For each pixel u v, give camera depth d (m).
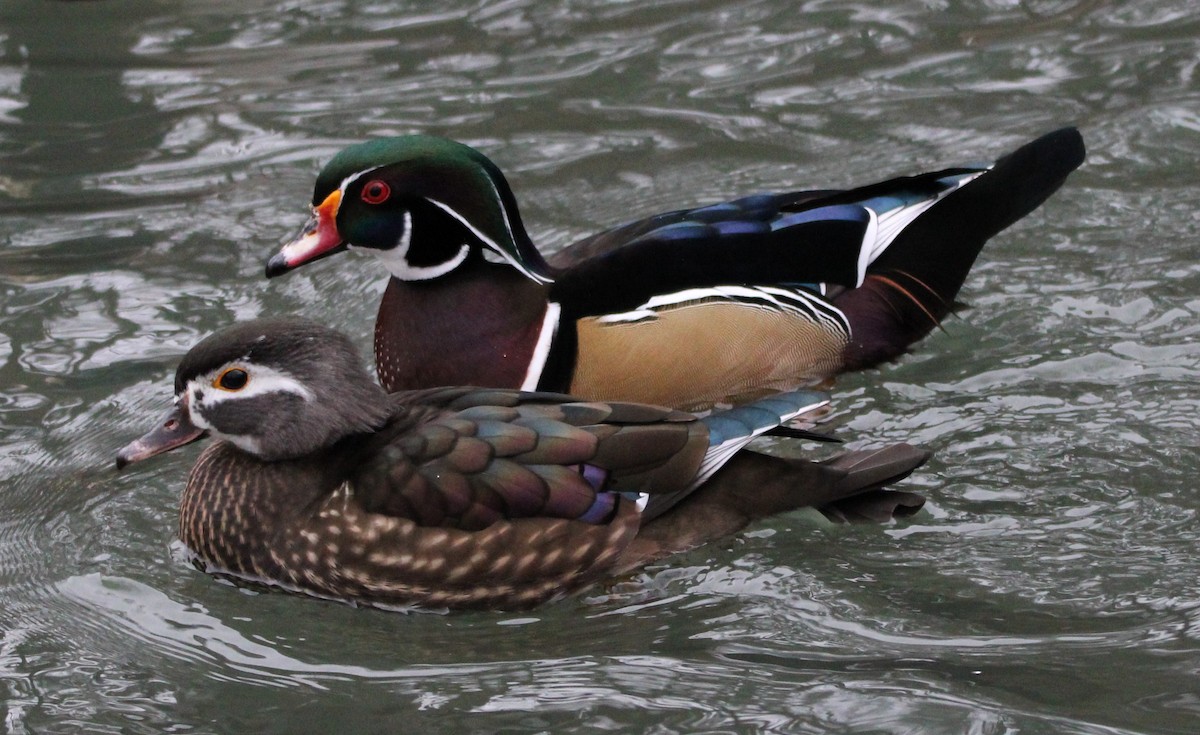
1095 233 14.02
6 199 15.05
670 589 10.05
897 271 12.63
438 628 9.98
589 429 10.05
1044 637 9.34
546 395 10.43
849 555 10.29
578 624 9.91
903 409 11.98
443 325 11.78
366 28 17.88
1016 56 16.84
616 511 10.03
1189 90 16.00
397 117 16.17
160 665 9.59
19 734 8.92
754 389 12.10
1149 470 10.94
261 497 10.27
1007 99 16.14
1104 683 8.86
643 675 9.24
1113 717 8.55
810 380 12.34
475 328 11.72
